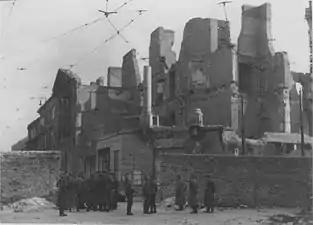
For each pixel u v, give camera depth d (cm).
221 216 2061
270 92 3897
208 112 3822
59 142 4081
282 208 2303
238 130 3700
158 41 4253
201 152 3188
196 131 3234
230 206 2359
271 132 3678
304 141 3366
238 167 2384
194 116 3428
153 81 4331
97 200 2377
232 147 3180
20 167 2606
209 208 2214
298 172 2327
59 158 2675
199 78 3962
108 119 4072
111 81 4244
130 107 4131
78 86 4050
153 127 3344
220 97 3772
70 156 3950
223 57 3834
